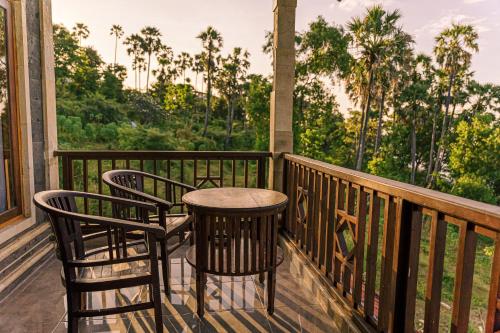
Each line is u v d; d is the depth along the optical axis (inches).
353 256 79.1
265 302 92.4
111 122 1539.1
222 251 80.5
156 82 1887.3
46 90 128.6
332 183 92.0
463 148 1073.5
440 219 50.7
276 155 138.9
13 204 113.3
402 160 1174.3
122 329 78.8
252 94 1334.9
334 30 1093.1
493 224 38.8
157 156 137.8
